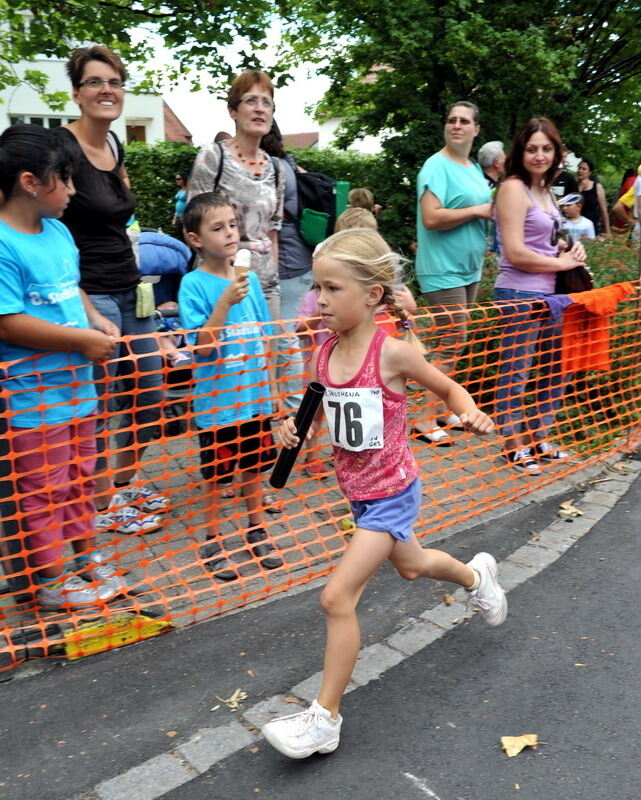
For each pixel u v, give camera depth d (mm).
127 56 8789
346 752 2568
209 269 3809
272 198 4621
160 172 12047
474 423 2639
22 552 3100
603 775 2449
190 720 2727
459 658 3078
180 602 3453
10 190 2857
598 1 12070
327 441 5195
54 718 2734
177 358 3402
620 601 3494
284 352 3789
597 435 5344
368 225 4449
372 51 11203
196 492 4578
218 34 8203
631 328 5898
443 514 4344
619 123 13906
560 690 2877
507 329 4930
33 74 8523
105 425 3303
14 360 2930
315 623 3322
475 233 5254
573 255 4855
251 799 2375
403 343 2611
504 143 11656
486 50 10062
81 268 3887
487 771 2473
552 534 4148
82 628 3158
